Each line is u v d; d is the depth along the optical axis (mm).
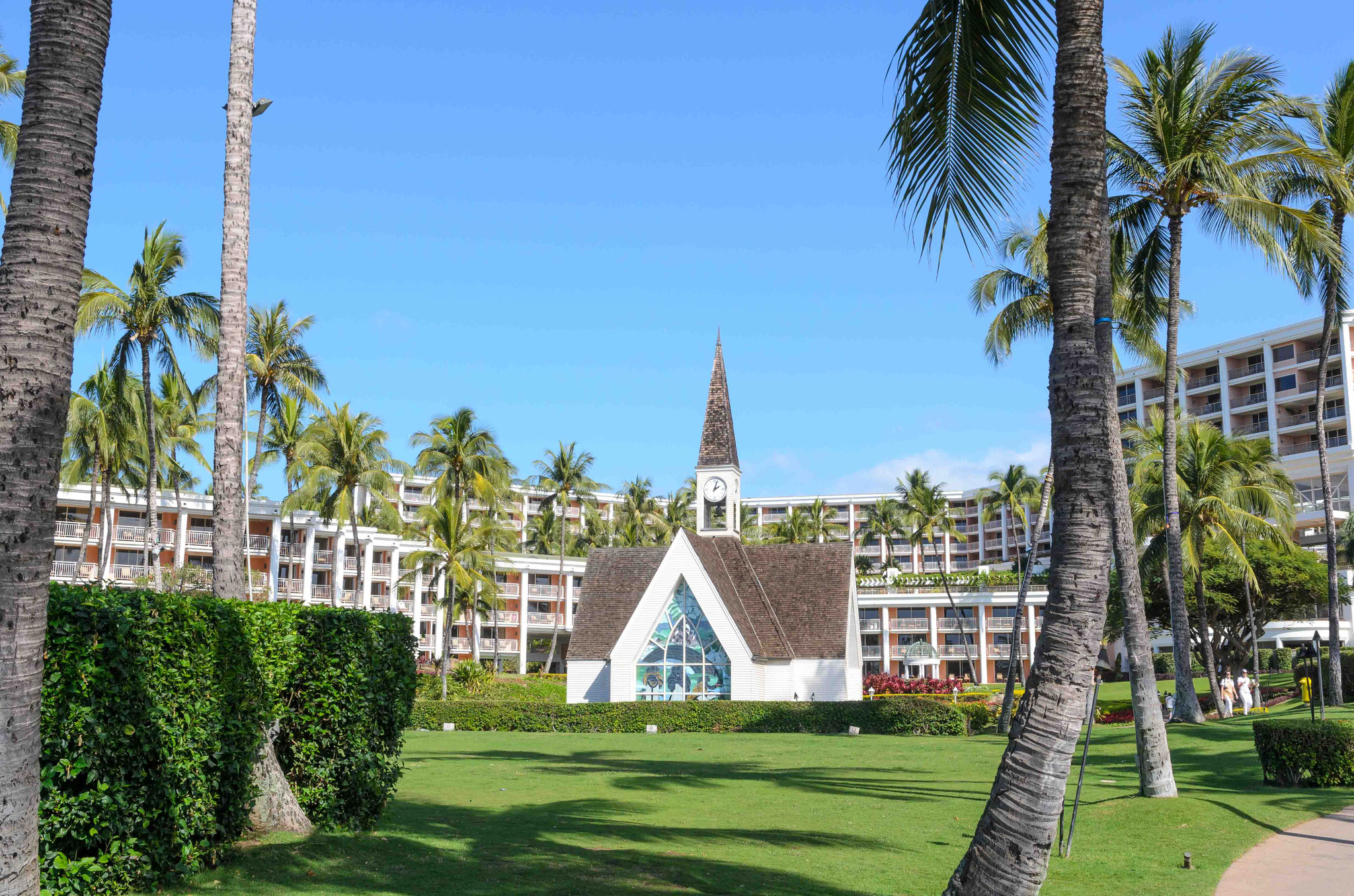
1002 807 7781
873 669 105688
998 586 102125
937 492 113562
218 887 10984
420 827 15758
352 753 14836
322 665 14742
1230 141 28250
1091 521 8070
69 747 9727
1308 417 99812
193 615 11484
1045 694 7891
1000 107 10633
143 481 67500
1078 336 8305
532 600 106812
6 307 6816
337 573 82438
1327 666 41500
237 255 15203
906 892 12008
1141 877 12898
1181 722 35531
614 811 18500
